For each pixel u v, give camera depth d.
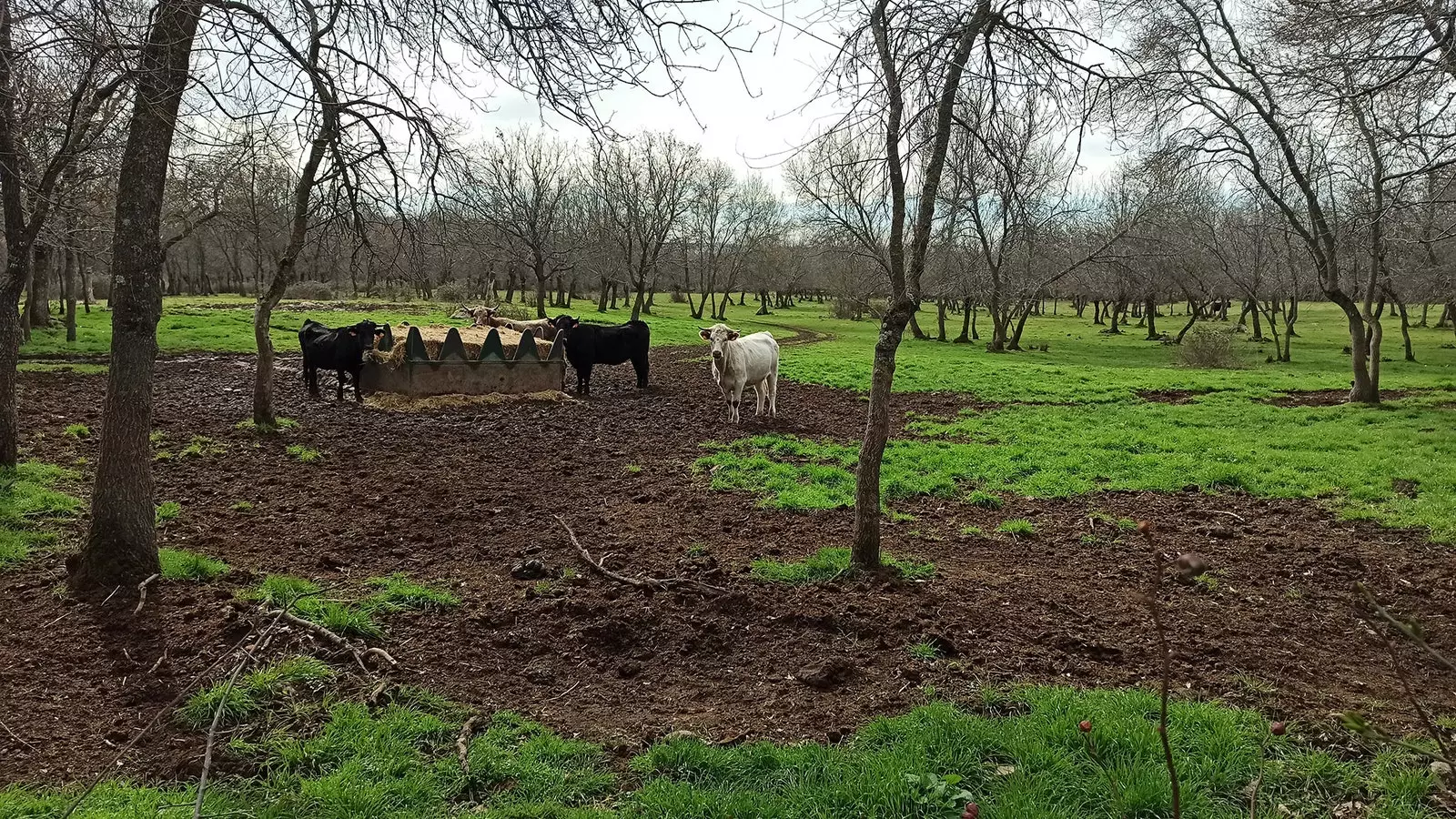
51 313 33.53
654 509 9.48
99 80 7.04
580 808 3.88
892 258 6.78
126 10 5.36
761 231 68.19
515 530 8.52
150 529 6.34
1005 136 6.50
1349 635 6.36
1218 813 3.80
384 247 9.08
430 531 8.41
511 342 18.45
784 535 8.51
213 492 9.47
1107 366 32.47
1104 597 7.03
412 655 5.51
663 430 14.88
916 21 6.31
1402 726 4.76
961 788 4.00
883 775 4.05
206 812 3.75
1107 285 51.91
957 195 6.93
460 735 4.47
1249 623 6.51
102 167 11.04
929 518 9.58
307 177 11.84
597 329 19.31
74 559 6.31
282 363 22.11
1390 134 11.22
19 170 8.26
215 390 17.00
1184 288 45.06
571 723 4.80
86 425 12.64
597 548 7.89
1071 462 12.32
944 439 14.73
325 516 8.75
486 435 13.75
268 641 5.34
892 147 6.45
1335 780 4.14
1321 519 9.67
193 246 61.22
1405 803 3.91
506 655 5.64
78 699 4.77
